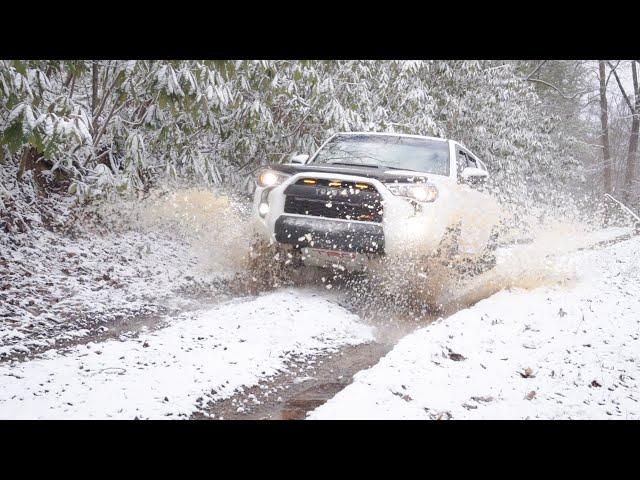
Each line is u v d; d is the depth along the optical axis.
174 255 8.03
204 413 3.50
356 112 11.16
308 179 6.36
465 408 3.74
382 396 3.80
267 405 3.71
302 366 4.46
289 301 5.99
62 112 6.73
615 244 13.27
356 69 11.32
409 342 4.92
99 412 3.35
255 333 4.98
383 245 6.11
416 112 14.30
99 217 8.66
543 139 26.53
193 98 7.47
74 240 7.70
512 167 21.34
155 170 9.98
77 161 8.63
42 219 7.86
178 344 4.59
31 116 5.84
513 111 22.06
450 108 18.92
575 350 5.05
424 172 7.21
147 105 8.65
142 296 6.15
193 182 9.95
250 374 4.12
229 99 8.23
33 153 8.58
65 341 4.71
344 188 6.23
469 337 5.18
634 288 7.88
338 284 7.02
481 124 20.61
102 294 6.07
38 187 8.41
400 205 6.18
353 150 7.87
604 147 38.19
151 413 3.39
